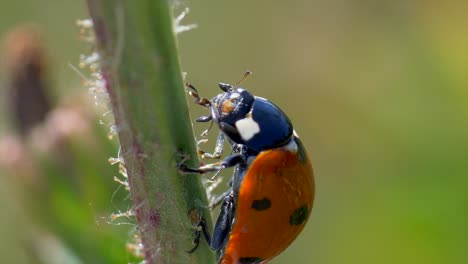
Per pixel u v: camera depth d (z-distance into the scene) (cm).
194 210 6
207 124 7
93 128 7
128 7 5
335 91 11
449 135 9
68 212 7
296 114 11
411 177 9
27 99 7
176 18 5
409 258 9
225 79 12
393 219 9
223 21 12
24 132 7
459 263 9
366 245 9
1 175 8
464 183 9
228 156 6
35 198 7
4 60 8
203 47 12
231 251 6
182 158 5
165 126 5
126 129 5
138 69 5
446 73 9
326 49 11
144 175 5
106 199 7
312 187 6
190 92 6
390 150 10
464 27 10
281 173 6
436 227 9
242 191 6
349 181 10
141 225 6
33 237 7
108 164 7
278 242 6
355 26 11
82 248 7
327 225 10
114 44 5
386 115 10
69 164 7
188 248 6
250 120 6
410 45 10
